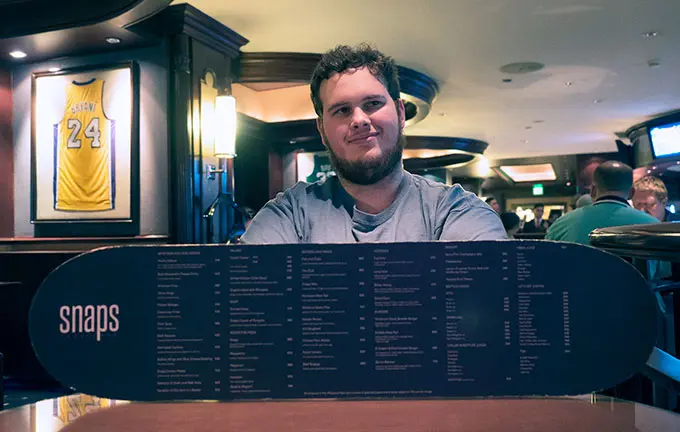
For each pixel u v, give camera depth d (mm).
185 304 660
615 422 587
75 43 4422
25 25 4152
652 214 3721
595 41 5289
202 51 4578
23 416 627
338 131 979
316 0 4242
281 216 1123
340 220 1104
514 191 14641
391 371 652
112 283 660
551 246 651
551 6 4449
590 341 645
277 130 7238
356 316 655
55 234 4844
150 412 628
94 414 627
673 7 4508
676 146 8477
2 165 4922
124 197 4562
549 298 649
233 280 659
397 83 1022
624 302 643
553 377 646
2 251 4695
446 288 655
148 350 658
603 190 2855
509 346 650
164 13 4262
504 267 653
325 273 658
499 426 577
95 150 4652
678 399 854
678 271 957
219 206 4754
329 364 654
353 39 5164
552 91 7145
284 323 657
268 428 578
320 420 598
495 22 4785
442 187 1124
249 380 655
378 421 592
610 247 725
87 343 657
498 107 8031
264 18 4594
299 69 5543
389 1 4297
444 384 651
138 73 4535
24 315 4305
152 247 662
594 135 10383
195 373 657
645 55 5723
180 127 4387
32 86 4859
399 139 1012
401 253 657
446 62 5895
